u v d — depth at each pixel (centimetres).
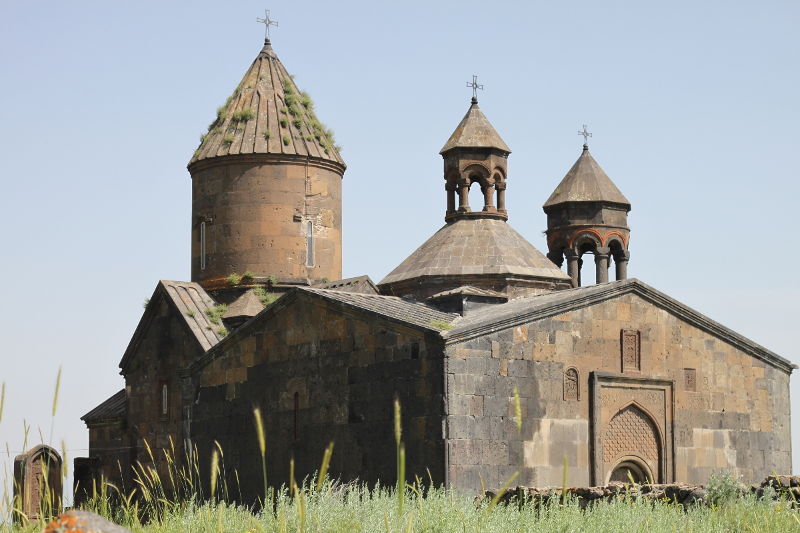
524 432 2770
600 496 2027
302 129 3988
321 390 3025
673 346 3133
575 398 2902
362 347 2902
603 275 4316
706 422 3177
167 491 3706
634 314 3061
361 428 2870
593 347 2958
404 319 2792
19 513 1346
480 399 2705
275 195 3881
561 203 4366
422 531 1492
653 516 1711
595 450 2902
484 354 2736
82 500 3969
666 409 3091
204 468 3456
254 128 3934
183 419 3566
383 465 2788
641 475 3038
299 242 3891
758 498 1848
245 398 3309
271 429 3191
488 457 2694
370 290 3756
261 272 3850
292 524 1504
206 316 3744
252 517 1639
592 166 4428
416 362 2731
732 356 3269
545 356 2852
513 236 3744
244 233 3869
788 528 1593
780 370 3388
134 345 3938
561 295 3064
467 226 3738
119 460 3981
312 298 3075
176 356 3744
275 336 3225
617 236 4362
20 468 3036
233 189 3894
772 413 3347
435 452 2650
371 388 2853
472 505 1791
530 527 1611
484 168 3784
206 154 3925
